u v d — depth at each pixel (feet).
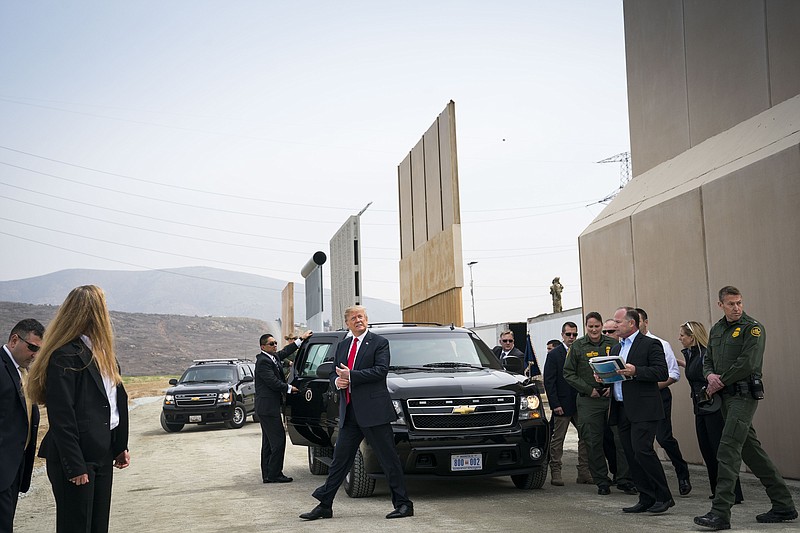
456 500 29.66
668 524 23.75
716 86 40.88
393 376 32.14
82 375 17.19
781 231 32.35
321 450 38.32
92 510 17.16
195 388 76.54
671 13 45.24
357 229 79.25
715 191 36.99
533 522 24.59
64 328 17.25
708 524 22.59
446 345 35.70
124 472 45.27
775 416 32.65
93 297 17.62
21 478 17.47
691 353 28.84
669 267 41.27
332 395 33.81
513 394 30.45
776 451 32.60
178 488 37.35
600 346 30.99
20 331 17.31
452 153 66.80
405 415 29.37
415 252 83.30
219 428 79.71
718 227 36.78
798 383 31.35
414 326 38.34
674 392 40.32
